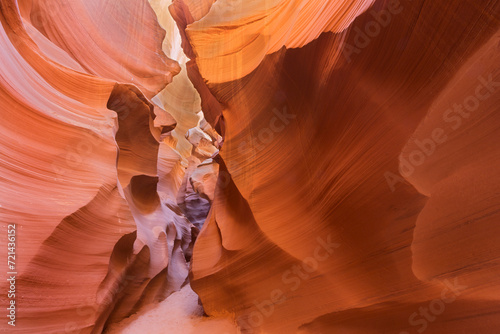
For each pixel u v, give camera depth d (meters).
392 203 4.05
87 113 6.82
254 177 6.57
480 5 2.78
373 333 4.67
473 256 3.53
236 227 7.39
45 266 4.68
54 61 6.92
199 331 6.84
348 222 4.75
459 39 3.03
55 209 4.97
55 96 6.29
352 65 4.24
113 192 6.68
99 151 6.44
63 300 4.93
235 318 6.82
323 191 5.12
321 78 4.90
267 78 6.37
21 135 4.99
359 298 4.71
